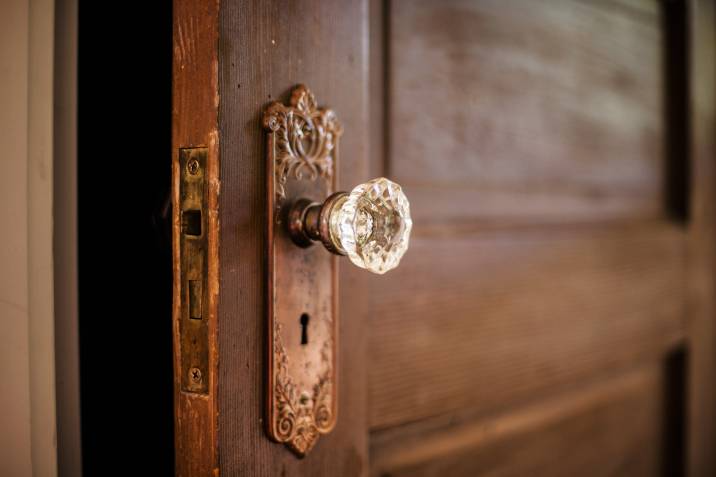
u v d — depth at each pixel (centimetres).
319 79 55
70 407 57
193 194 49
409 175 66
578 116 83
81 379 57
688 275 102
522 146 76
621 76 90
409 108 66
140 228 58
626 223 91
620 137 91
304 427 54
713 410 107
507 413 74
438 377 67
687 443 100
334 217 49
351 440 58
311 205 52
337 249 50
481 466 72
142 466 58
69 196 57
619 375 89
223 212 49
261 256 51
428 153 67
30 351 55
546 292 78
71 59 56
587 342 83
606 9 87
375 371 62
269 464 52
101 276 58
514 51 75
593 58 85
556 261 79
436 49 68
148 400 58
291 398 53
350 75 57
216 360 49
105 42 58
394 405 64
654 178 98
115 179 58
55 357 56
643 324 92
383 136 64
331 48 56
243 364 50
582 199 84
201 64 49
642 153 95
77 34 57
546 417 78
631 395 92
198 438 50
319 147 54
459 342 69
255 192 51
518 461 76
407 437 66
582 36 83
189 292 50
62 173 56
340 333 57
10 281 54
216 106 49
